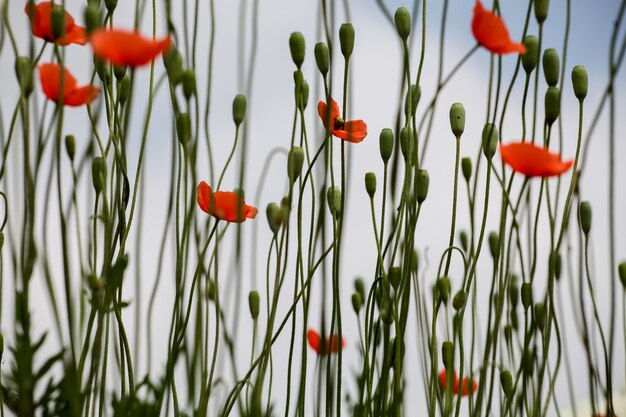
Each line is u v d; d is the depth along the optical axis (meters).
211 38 1.38
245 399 1.43
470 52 1.41
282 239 1.40
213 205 1.40
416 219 1.42
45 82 1.36
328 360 1.42
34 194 1.32
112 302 1.39
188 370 1.40
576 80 1.41
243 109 1.41
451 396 1.43
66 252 1.32
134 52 1.32
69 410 1.35
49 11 1.37
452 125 1.42
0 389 1.35
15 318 1.35
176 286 1.38
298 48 1.41
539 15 1.42
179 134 1.37
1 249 1.39
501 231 1.43
